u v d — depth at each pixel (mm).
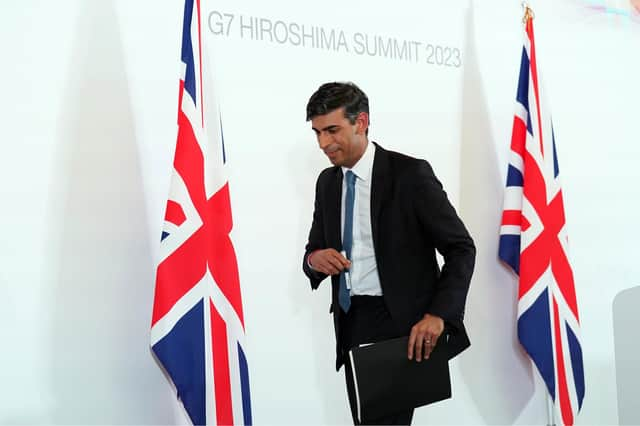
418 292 2207
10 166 2256
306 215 2850
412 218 2230
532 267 3172
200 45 2359
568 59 3701
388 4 3094
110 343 2393
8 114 2260
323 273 2357
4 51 2264
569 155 3680
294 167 2824
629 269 3852
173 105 2566
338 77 2945
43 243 2295
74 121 2367
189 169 2285
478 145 3340
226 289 2350
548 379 3166
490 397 3311
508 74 3467
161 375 2488
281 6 2812
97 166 2402
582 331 3658
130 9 2492
